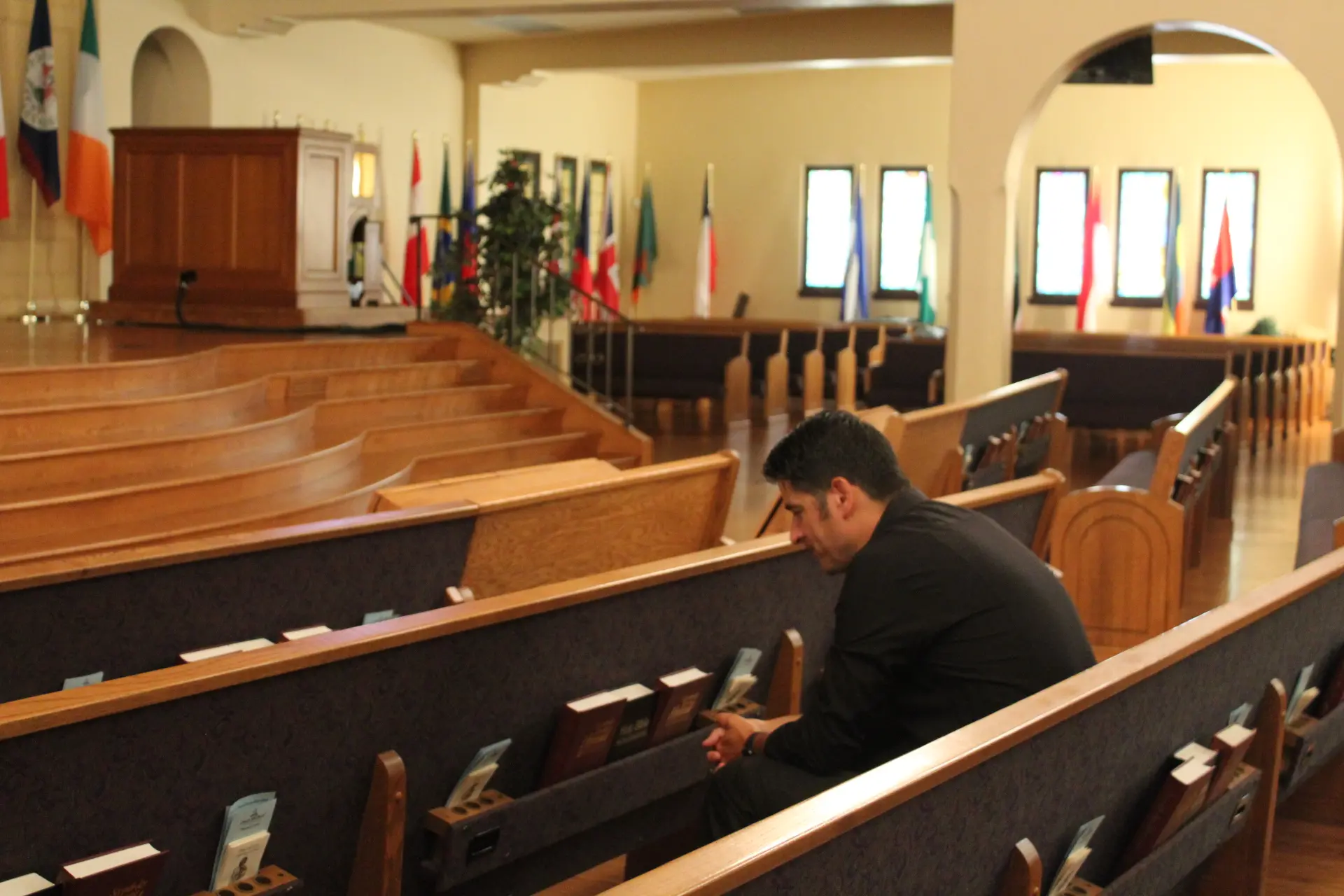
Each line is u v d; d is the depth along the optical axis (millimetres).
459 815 2496
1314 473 6836
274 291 9172
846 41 14359
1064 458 8766
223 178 9211
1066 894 2354
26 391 6105
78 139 10977
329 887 2355
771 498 9141
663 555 4324
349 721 2322
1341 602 3398
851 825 1698
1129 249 18828
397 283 13023
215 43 12477
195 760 2098
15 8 10742
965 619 2477
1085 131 18797
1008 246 10328
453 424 8258
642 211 20219
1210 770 2543
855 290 19375
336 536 3119
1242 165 18203
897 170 19547
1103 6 9836
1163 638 2500
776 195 20031
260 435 6648
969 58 10188
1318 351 15102
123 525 5297
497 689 2586
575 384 14172
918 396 13523
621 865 3320
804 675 3445
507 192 10531
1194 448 6578
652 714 2908
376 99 14922
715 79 20094
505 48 16125
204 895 2139
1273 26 9406
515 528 3648
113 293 9578
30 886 1858
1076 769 2246
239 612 2971
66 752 1930
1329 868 3299
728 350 13828
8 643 2576
